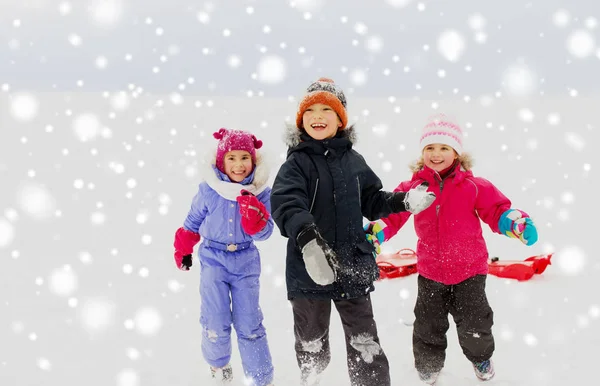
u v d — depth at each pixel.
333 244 2.86
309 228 2.53
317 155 2.95
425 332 3.18
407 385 3.15
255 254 3.24
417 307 3.24
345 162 2.99
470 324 3.13
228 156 3.19
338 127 3.09
